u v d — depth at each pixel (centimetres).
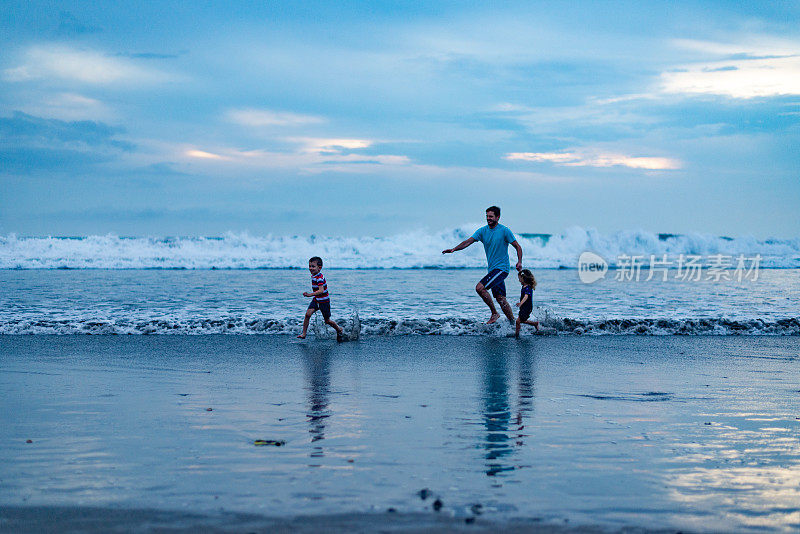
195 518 338
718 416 574
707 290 2034
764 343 1055
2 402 618
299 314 1357
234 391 675
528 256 3966
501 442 485
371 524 330
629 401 634
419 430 519
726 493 381
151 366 826
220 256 3597
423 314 1377
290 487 384
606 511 351
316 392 671
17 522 332
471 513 346
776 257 4350
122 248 3644
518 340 1082
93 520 335
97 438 491
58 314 1341
